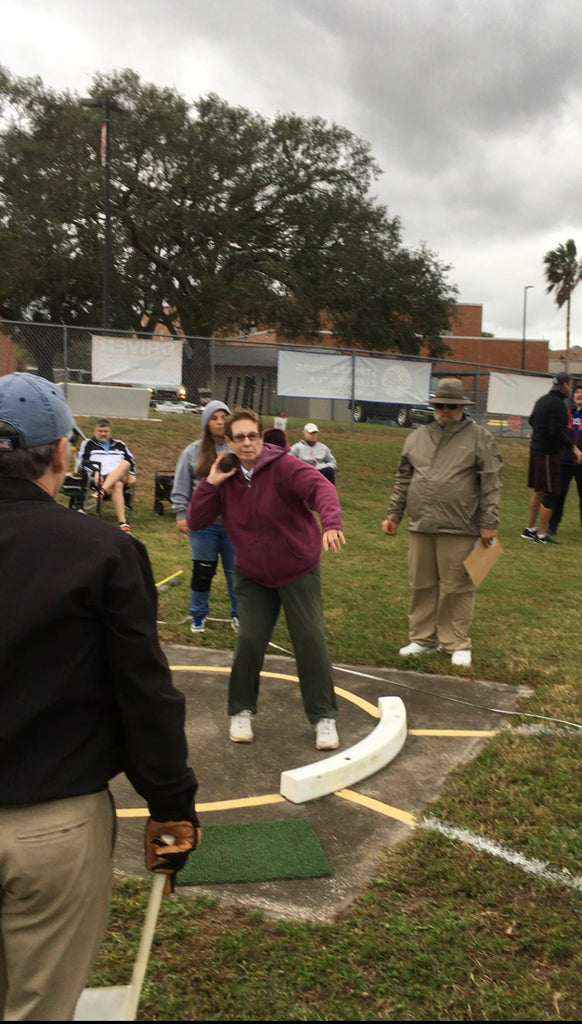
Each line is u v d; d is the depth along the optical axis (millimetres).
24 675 1643
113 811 1862
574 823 3463
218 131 28109
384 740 4129
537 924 2818
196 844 1891
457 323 33062
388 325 31297
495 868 3139
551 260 66500
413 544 5828
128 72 28219
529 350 54844
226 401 21641
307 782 3691
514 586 8109
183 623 6434
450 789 3795
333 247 29766
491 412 19922
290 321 29062
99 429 10633
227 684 5199
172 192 28312
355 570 8594
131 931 2713
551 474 10500
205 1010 2398
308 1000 2457
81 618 1674
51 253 27781
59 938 1679
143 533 10258
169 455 15328
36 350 17297
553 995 2484
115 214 27266
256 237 29719
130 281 28000
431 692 5164
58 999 1681
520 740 4340
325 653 4211
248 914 2846
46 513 1742
